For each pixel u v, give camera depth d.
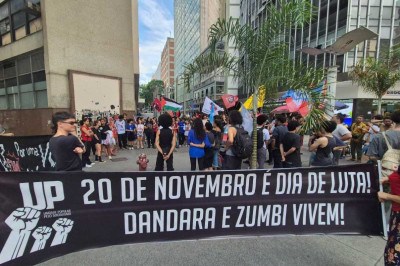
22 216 2.18
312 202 2.84
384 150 3.71
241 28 5.66
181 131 13.48
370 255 3.13
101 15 14.77
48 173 2.25
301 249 3.25
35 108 13.58
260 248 3.26
